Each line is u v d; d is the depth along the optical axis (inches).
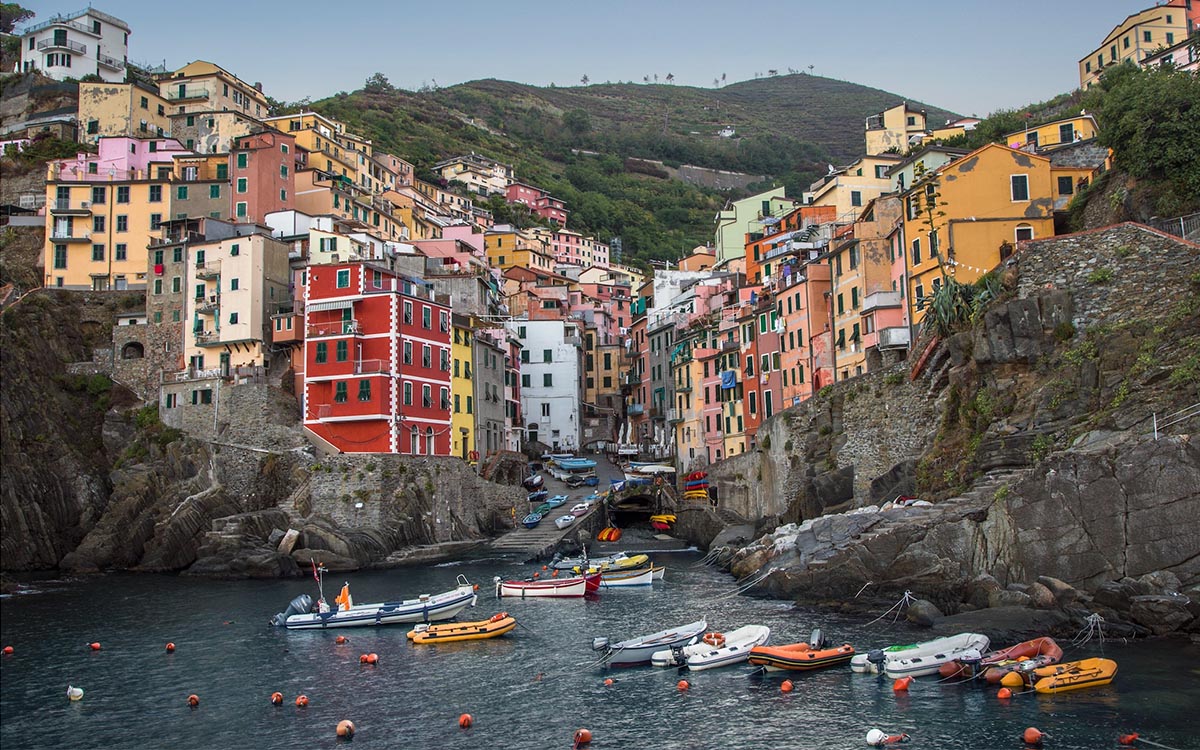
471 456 4092.0
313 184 5064.0
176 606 2465.6
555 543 3336.6
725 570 2847.0
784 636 1797.5
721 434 4232.3
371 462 3228.3
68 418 3683.6
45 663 1881.2
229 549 3021.7
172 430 3624.5
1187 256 1958.7
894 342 2810.0
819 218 4507.9
